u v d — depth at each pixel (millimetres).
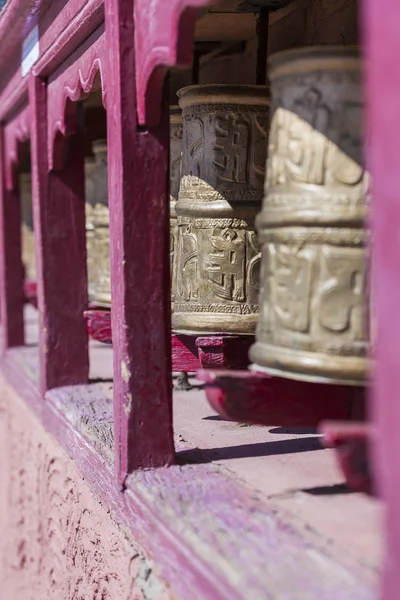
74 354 5062
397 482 1542
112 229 3158
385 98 1513
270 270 2521
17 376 6566
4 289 7590
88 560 3648
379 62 1521
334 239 2361
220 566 2131
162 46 2695
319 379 2375
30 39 4895
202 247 3549
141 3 2896
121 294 3062
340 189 2381
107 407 4348
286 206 2445
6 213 7516
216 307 3539
